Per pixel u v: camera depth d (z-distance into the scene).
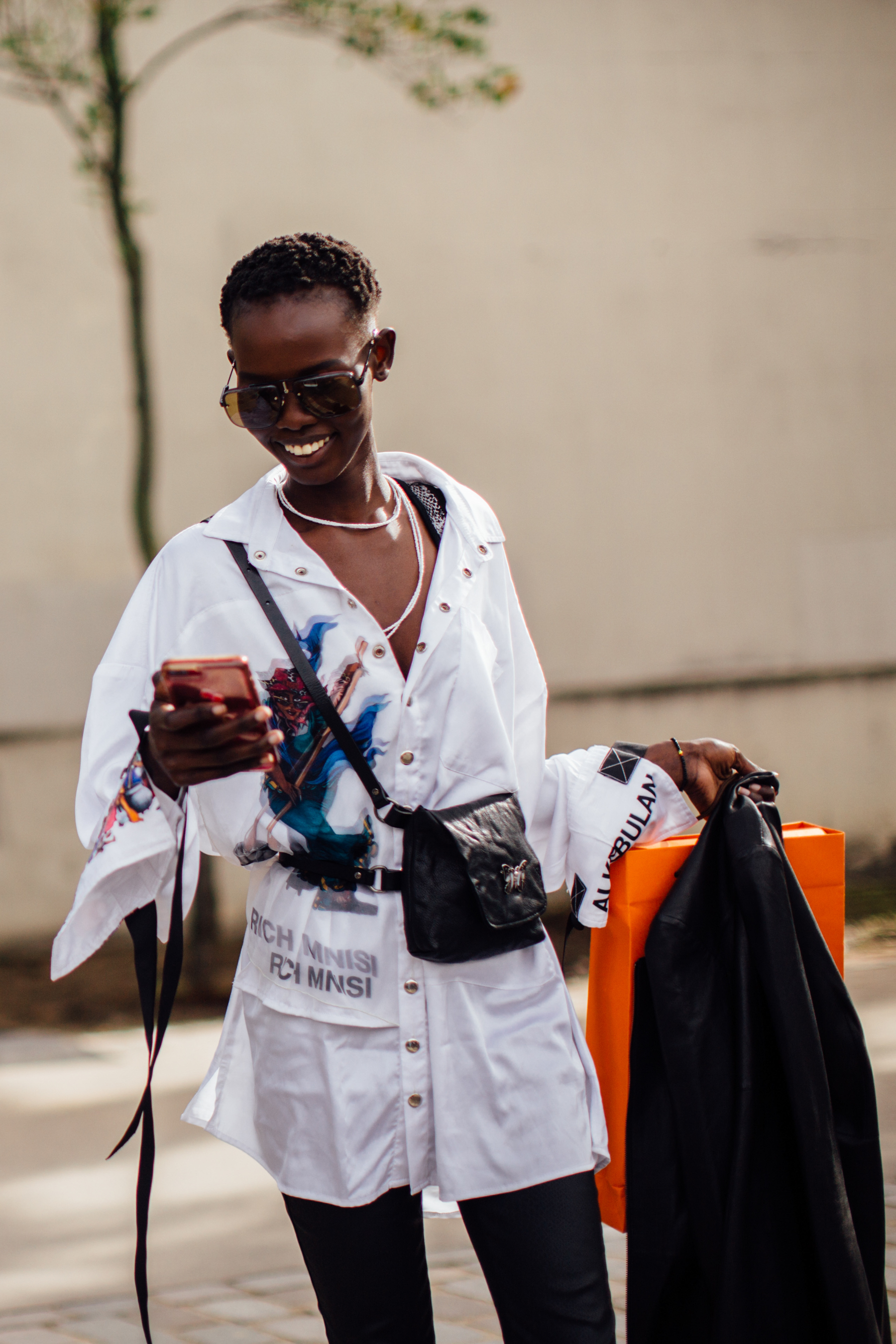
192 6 9.46
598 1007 2.46
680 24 10.35
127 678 2.18
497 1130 2.12
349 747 2.10
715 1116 2.26
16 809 9.44
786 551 10.66
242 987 2.23
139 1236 2.13
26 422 9.41
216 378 9.66
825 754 10.78
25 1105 5.70
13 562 9.42
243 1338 3.53
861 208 10.73
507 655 2.27
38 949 9.40
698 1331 2.30
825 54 10.66
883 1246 2.32
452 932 2.08
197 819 2.26
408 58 9.55
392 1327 2.15
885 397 10.86
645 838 2.40
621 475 10.32
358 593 2.17
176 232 9.53
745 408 10.56
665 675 10.44
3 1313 3.71
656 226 10.36
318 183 9.74
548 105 10.12
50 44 8.63
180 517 9.62
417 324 9.95
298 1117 2.13
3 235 9.33
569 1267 2.09
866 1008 6.43
